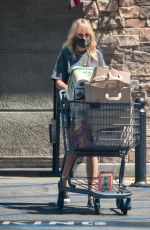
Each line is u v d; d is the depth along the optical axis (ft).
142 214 66.39
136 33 98.43
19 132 104.42
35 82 104.42
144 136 87.71
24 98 104.37
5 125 104.37
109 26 98.37
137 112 65.10
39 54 104.17
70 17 103.40
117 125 64.08
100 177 64.75
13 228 57.82
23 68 104.32
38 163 103.91
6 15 104.01
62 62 70.18
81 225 59.41
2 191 82.74
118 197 63.82
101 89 63.87
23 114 104.42
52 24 103.81
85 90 64.13
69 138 65.72
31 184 89.04
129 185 89.15
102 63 71.10
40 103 104.58
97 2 98.32
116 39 98.43
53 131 94.58
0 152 104.53
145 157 88.63
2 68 104.42
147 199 76.89
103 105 63.72
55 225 59.31
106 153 65.41
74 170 96.22
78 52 70.08
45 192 82.33
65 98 67.56
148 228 58.54
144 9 98.58
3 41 104.27
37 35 104.06
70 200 74.90
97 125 63.77
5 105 104.42
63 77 70.38
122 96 64.13
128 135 64.39
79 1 96.32
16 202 73.82
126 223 60.85
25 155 104.32
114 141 64.13
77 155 65.05
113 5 98.43
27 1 103.86
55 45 103.91
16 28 104.01
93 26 98.37
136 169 88.48
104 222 61.11
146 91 98.43
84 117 63.93
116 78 63.52
